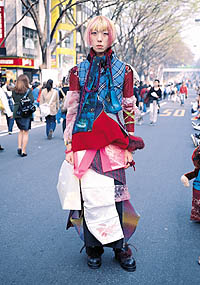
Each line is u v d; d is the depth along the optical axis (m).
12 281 2.76
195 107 14.87
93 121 2.61
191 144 9.54
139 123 14.20
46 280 2.77
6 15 28.62
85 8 39.25
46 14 19.64
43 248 3.32
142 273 2.89
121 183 2.70
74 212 2.78
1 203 4.61
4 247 3.33
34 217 4.11
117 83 2.64
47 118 10.08
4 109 7.63
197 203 3.95
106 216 2.64
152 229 3.80
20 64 29.00
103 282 2.75
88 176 2.62
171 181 5.81
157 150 8.59
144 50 43.06
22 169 6.53
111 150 2.66
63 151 8.34
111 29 2.60
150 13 32.00
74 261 3.07
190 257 3.19
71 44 38.47
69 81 2.74
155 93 13.81
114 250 3.01
